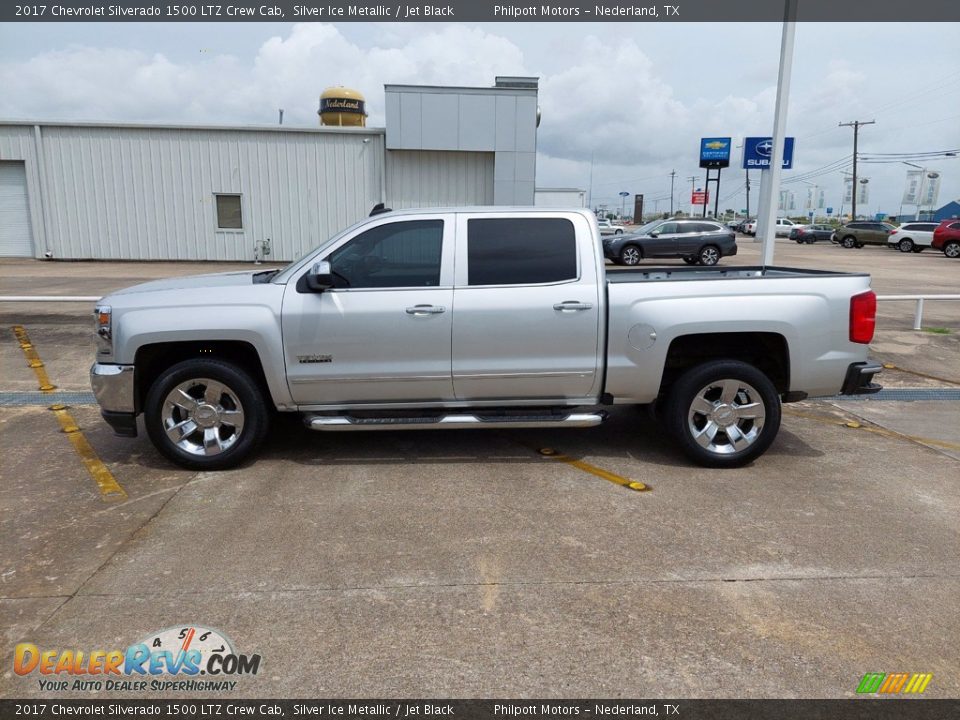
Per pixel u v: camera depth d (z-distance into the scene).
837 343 5.03
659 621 3.15
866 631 3.09
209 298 4.89
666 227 24.08
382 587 3.43
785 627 3.11
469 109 20.56
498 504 4.45
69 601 3.29
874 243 40.25
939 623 3.15
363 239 4.95
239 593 3.36
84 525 4.12
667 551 3.82
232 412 4.99
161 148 20.89
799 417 6.64
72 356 8.55
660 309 4.92
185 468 5.04
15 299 8.59
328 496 4.57
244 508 4.37
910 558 3.76
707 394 5.16
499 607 3.26
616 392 5.08
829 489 4.75
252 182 21.23
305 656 2.90
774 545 3.90
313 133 21.02
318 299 4.86
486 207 5.05
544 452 5.48
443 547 3.86
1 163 20.95
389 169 21.33
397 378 4.95
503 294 4.91
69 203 21.09
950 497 4.63
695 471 5.08
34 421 6.28
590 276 4.97
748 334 5.18
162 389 4.88
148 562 3.67
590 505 4.44
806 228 49.78
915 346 9.52
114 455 5.38
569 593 3.38
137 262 21.50
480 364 4.96
